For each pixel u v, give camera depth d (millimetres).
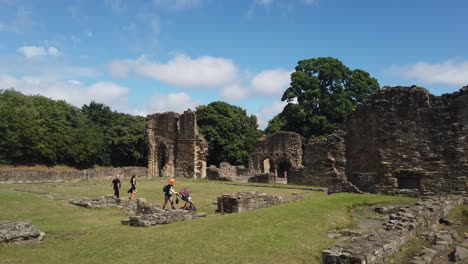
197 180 47062
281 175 69875
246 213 16906
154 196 27953
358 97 63156
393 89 28422
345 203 21000
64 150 70938
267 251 11336
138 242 12117
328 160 32156
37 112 73625
